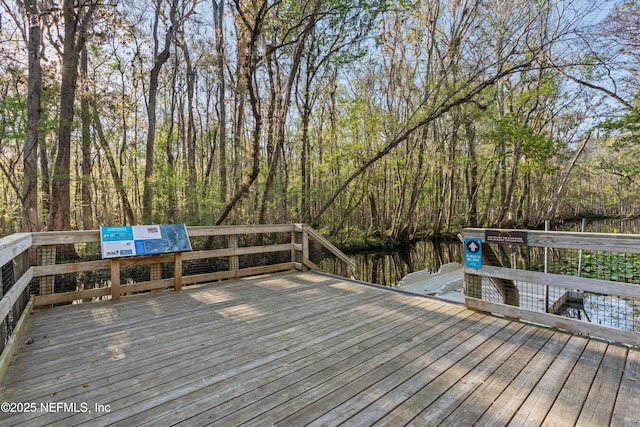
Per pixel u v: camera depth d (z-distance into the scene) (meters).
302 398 1.94
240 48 8.17
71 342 2.73
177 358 2.45
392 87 15.77
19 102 8.62
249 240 10.13
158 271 4.31
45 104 8.62
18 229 10.93
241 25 7.72
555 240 2.94
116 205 16.12
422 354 2.52
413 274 7.57
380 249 16.47
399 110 15.52
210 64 14.74
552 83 14.81
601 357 2.46
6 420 1.71
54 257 3.64
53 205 8.77
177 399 1.93
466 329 3.04
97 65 11.20
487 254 3.58
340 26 10.27
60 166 8.65
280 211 14.26
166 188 10.38
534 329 3.03
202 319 3.31
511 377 2.18
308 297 4.12
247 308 3.67
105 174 15.04
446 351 2.58
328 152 15.09
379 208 19.58
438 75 14.38
